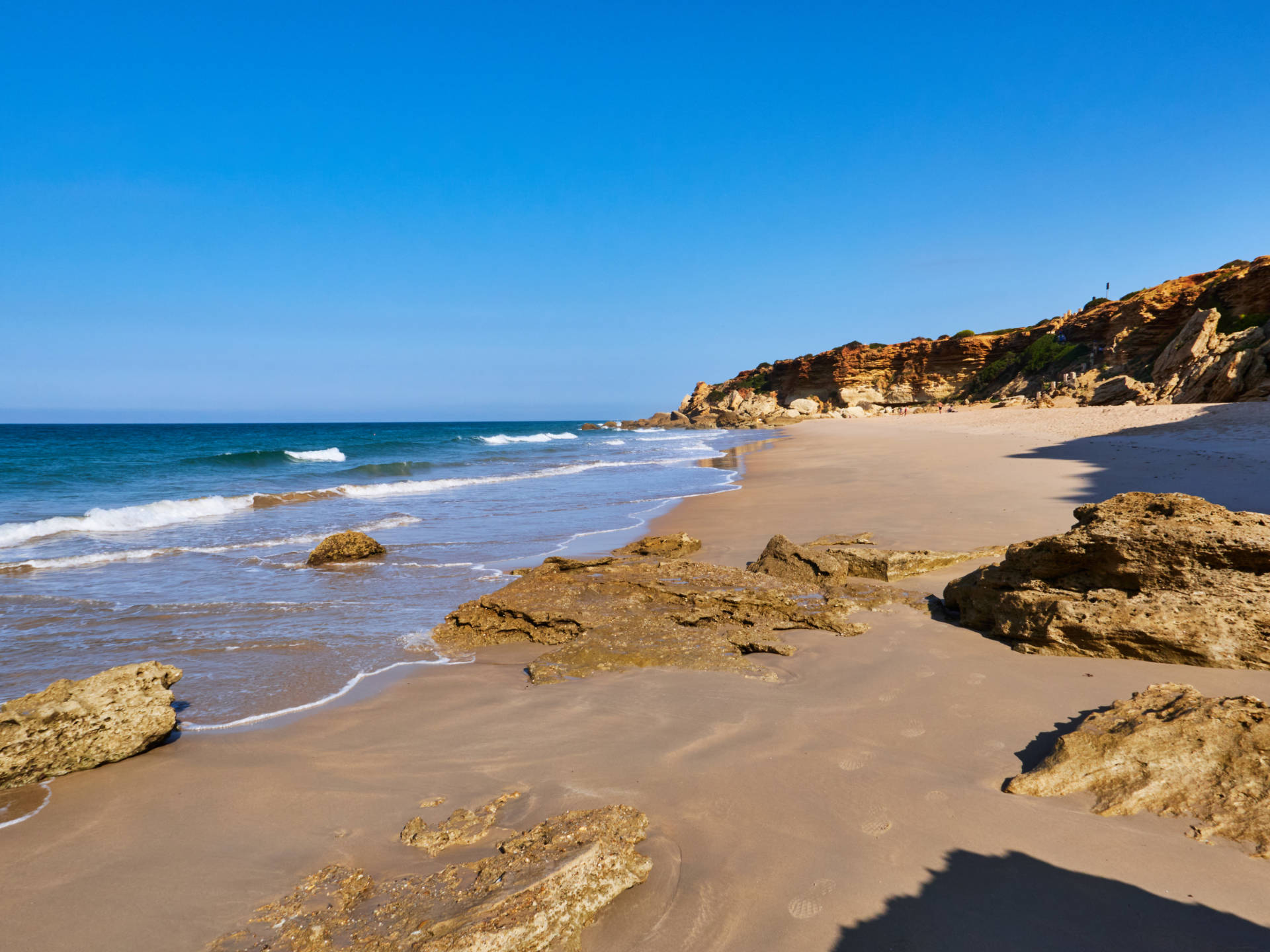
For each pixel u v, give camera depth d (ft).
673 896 10.50
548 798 13.43
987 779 13.23
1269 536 18.01
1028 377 267.18
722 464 101.76
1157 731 13.10
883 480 61.72
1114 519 20.39
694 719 16.71
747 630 22.97
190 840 12.53
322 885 10.97
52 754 14.85
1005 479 55.42
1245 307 174.91
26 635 25.41
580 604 25.81
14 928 10.27
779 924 9.83
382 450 162.30
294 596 31.14
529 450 164.14
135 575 35.50
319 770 15.12
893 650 20.71
